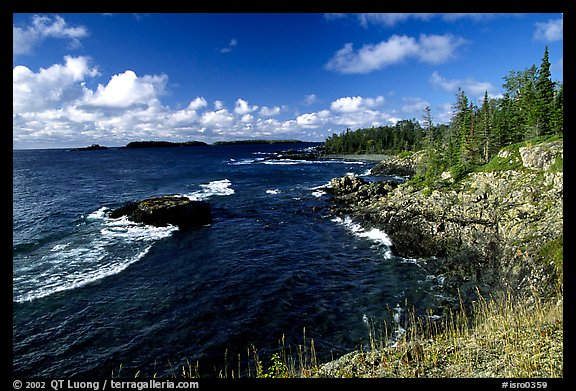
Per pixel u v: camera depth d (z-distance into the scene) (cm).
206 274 2106
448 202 3034
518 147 3538
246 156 15412
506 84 6259
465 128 5412
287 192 5153
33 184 5666
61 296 1764
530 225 2230
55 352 1336
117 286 1905
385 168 8138
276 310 1683
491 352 877
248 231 3119
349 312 1670
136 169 8969
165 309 1677
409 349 964
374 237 2958
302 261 2378
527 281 1747
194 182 6291
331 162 11306
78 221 3241
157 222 3183
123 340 1423
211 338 1448
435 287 1947
